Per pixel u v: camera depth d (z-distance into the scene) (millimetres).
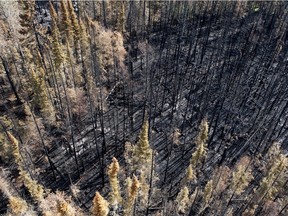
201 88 77062
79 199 51469
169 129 66188
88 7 80250
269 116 72625
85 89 60531
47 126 54188
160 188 55031
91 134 60000
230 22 93875
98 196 33562
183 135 66125
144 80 73625
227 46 89875
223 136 67062
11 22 53094
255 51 87625
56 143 55781
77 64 62531
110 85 67625
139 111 67875
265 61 86688
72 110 57344
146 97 66750
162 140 64125
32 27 57469
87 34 64375
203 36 94750
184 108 72125
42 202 42469
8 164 47812
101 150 58594
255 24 97438
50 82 56094
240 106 74000
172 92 74312
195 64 83812
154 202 52000
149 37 85375
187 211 51375
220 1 95625
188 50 86812
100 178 54938
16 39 53844
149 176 50156
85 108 58656
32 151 51438
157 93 70438
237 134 68438
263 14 98875
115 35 68062
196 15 95438
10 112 49938
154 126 66812
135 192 39781
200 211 50094
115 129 61969
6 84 55156
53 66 54156
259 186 53031
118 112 65875
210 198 51562
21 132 49438
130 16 79625
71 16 57406
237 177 50844
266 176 51781
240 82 78688
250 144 66562
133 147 52156
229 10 95812
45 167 53281
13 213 40656
